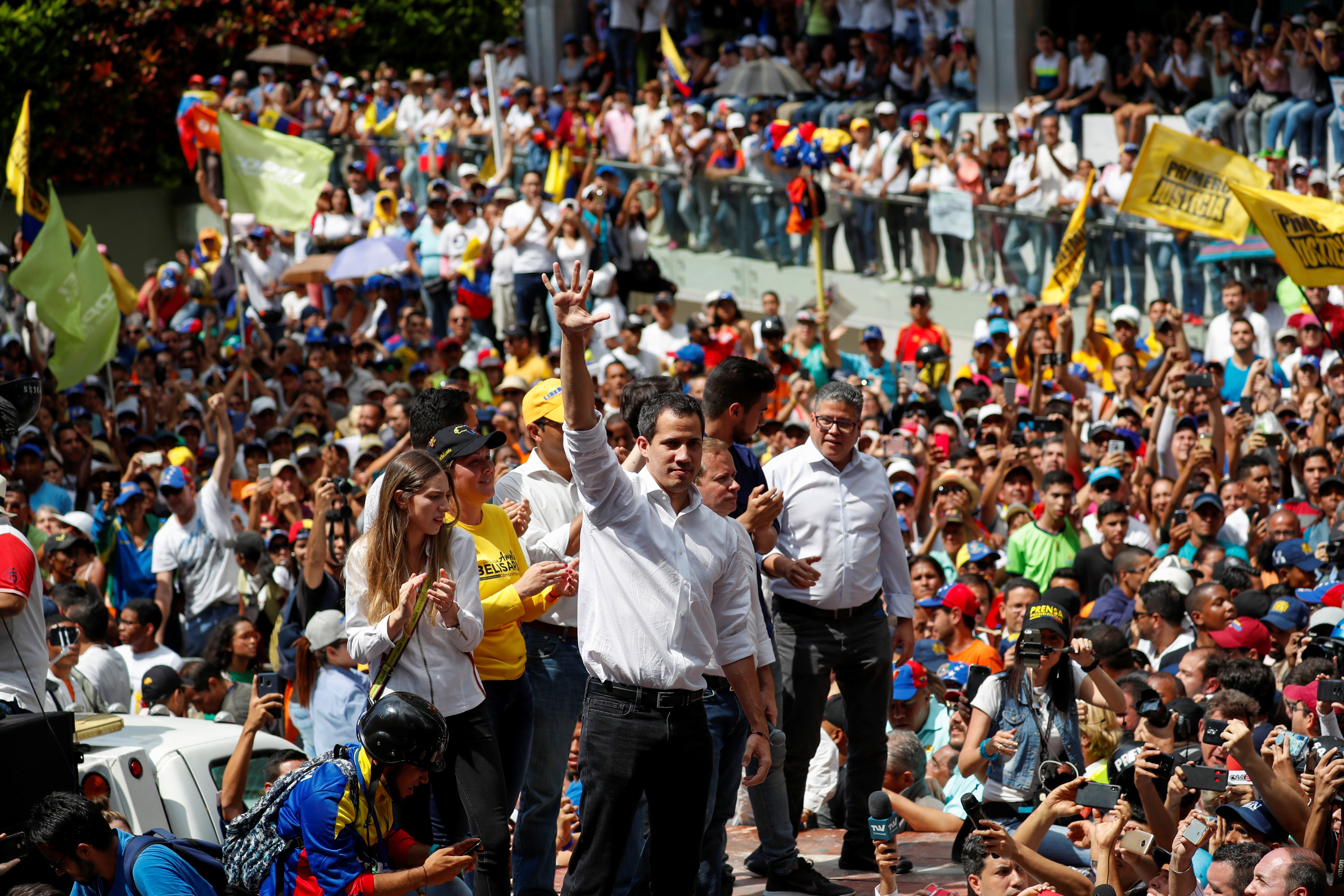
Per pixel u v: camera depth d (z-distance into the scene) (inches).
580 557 260.7
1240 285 782.5
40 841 265.0
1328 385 672.4
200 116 1261.1
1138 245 857.5
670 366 874.1
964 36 1120.8
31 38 1406.3
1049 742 319.6
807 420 687.7
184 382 918.4
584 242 979.9
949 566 576.1
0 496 304.7
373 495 264.5
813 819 397.7
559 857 365.1
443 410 296.5
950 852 349.1
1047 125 924.6
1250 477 575.2
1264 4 1080.8
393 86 1343.5
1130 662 395.2
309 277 1124.5
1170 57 1041.5
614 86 1382.9
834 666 330.3
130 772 336.2
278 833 240.5
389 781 243.6
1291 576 510.9
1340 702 320.5
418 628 257.4
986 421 655.1
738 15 1449.3
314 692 396.8
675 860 250.7
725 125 1093.8
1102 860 277.1
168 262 1366.9
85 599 445.1
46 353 907.4
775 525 330.3
